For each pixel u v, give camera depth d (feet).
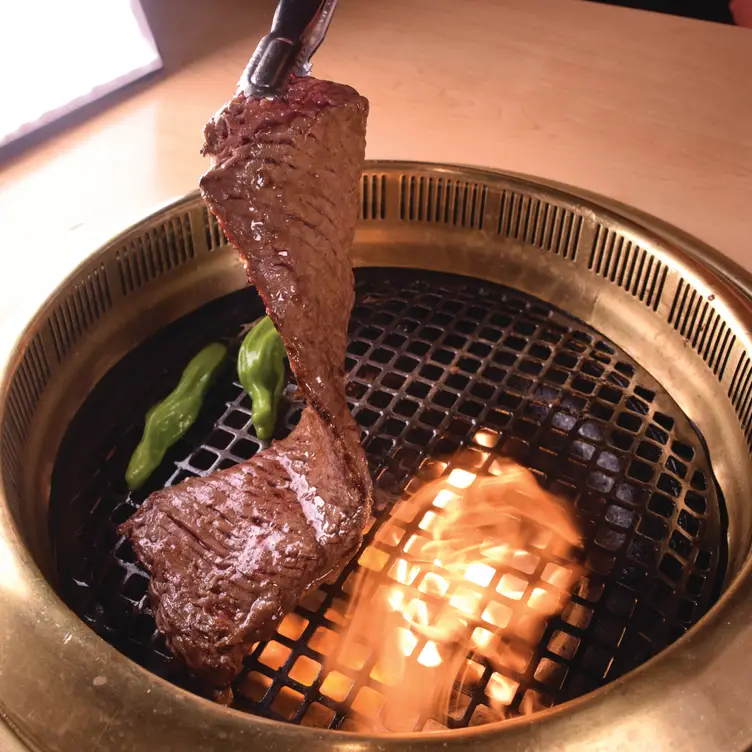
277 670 1.27
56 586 1.33
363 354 1.67
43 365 1.47
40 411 1.45
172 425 1.51
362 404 1.58
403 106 2.06
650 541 1.40
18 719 1.08
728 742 1.05
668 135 1.98
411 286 1.78
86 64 2.02
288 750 1.02
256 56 1.13
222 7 2.43
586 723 1.04
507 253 1.76
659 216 1.77
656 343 1.61
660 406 1.58
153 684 1.07
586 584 1.38
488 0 2.47
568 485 1.48
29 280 1.62
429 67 2.19
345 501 1.25
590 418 1.54
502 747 1.02
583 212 1.66
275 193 1.14
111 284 1.59
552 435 1.55
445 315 1.74
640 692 1.07
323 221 1.16
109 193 1.82
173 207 1.63
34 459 1.41
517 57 2.24
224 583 1.26
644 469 1.51
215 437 1.55
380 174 1.74
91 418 1.54
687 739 1.05
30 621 1.12
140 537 1.32
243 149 1.14
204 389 1.56
